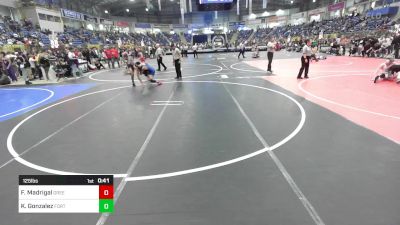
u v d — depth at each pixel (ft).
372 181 12.69
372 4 135.95
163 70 63.36
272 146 17.04
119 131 21.15
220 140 18.37
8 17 98.84
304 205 11.08
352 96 30.14
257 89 36.11
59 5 134.41
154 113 26.00
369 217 10.27
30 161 16.25
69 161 16.05
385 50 73.72
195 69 63.05
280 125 21.06
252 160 15.20
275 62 73.61
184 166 14.82
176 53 47.88
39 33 102.94
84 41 128.36
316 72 50.31
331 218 10.27
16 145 19.06
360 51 81.30
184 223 10.30
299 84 38.75
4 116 27.30
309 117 22.88
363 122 21.15
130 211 11.14
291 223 10.06
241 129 20.42
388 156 15.17
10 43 80.23
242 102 29.07
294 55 98.32
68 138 20.07
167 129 21.18
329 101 28.25
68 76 58.18
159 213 10.94
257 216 10.52
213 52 138.62
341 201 11.27
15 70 56.03
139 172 14.34
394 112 23.57
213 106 27.78
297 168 14.11
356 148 16.35
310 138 18.15
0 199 12.34
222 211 10.90
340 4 158.81
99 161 15.85
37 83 50.88
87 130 21.75
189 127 21.43
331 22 150.61
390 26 98.68
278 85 38.52
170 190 12.53
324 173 13.52
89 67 70.79
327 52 97.76
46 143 19.22
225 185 12.76
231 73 53.62
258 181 13.00
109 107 29.22
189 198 11.86
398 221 10.05
